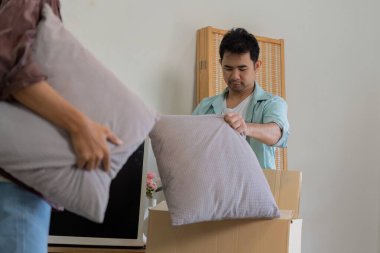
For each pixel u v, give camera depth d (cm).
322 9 294
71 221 198
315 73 291
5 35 102
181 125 143
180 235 150
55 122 103
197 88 254
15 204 108
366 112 309
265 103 210
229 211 136
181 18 253
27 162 102
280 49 274
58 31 112
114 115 109
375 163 312
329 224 298
